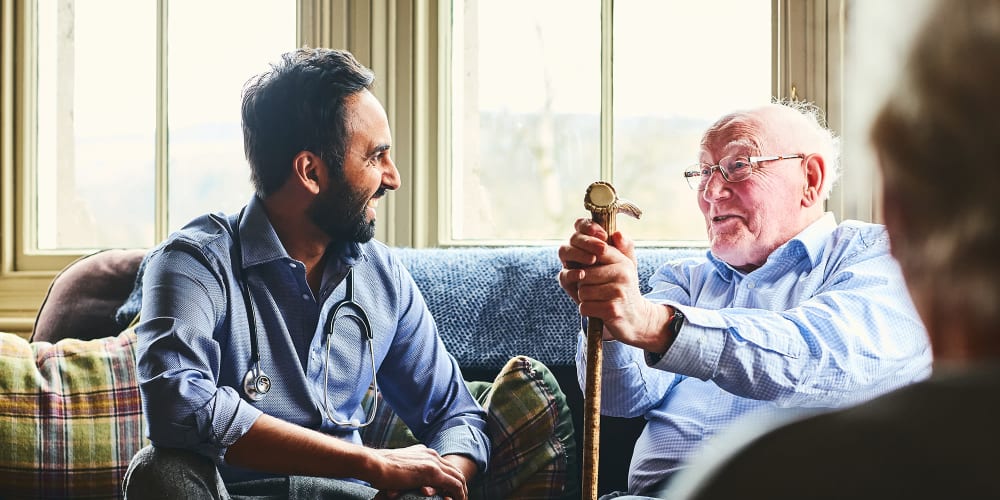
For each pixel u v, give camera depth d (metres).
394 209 2.46
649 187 2.48
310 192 1.65
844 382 1.61
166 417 1.46
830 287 1.75
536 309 2.06
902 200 0.42
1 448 1.79
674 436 1.79
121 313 2.07
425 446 1.69
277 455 1.50
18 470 1.79
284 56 1.69
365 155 1.66
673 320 1.57
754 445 0.38
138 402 1.89
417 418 1.79
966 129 0.38
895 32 0.41
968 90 0.38
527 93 2.52
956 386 0.37
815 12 2.36
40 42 2.68
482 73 2.53
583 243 1.45
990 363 0.38
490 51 2.53
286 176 1.65
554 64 2.51
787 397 1.61
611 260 1.45
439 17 2.48
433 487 1.56
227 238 1.64
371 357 1.71
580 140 2.50
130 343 1.96
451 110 2.53
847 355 1.60
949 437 0.35
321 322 1.66
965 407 0.36
